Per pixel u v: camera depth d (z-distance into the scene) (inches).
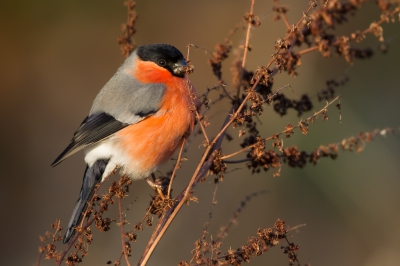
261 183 461.4
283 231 239.5
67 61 570.3
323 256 429.1
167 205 247.8
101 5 566.3
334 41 288.5
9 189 526.0
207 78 539.5
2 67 556.1
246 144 279.6
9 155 537.3
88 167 321.7
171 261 445.4
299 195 448.1
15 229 510.9
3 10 552.1
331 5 282.5
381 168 423.5
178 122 311.9
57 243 469.4
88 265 436.1
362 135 270.1
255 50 474.6
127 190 246.1
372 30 277.3
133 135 312.8
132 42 335.3
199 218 459.8
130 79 324.8
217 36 555.2
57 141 551.2
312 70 481.4
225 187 467.5
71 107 561.0
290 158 277.4
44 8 559.8
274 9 287.1
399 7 268.1
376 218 420.2
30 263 486.3
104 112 320.5
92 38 575.2
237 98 277.9
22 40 562.6
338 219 434.6
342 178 426.9
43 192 530.3
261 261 426.0
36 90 560.4
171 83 316.8
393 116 470.3
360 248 423.2
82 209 308.7
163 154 316.8
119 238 447.2
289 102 293.4
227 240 448.1
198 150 491.8
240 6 560.1
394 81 486.0
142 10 569.6
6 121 546.0
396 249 410.3
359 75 490.3
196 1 569.6
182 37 561.3
